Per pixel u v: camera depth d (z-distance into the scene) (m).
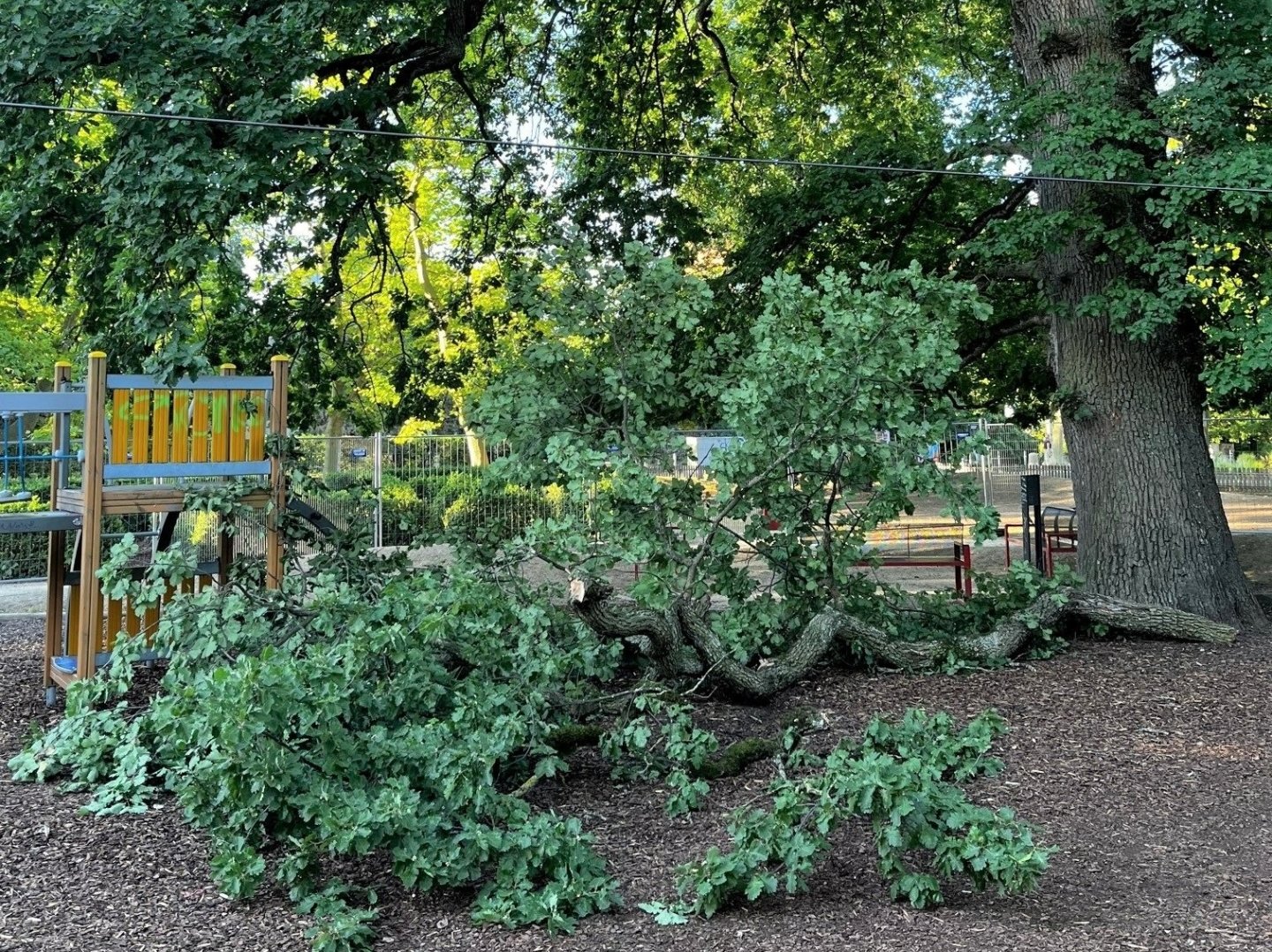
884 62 16.06
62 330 18.89
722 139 15.30
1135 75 9.98
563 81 14.72
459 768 4.21
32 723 7.06
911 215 12.18
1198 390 10.23
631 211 12.84
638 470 6.71
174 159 7.58
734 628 7.65
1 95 7.65
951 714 6.76
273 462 7.48
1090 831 4.79
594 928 3.86
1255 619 9.68
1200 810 5.05
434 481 18.22
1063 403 10.07
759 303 11.94
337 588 6.12
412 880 3.96
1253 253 9.19
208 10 8.67
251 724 4.02
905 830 3.90
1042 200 10.23
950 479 8.17
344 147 9.11
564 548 6.83
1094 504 10.06
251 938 3.83
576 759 5.98
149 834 4.93
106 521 14.48
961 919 3.85
